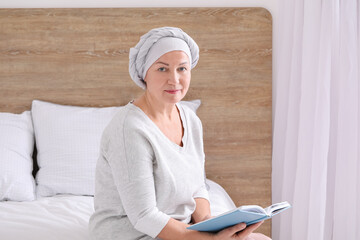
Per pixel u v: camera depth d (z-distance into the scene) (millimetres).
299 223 2443
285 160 2596
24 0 2727
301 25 2510
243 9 2730
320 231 2316
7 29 2699
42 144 2521
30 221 1928
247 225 1543
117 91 2752
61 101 2744
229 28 2740
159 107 1666
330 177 2424
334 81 2359
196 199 1778
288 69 2637
